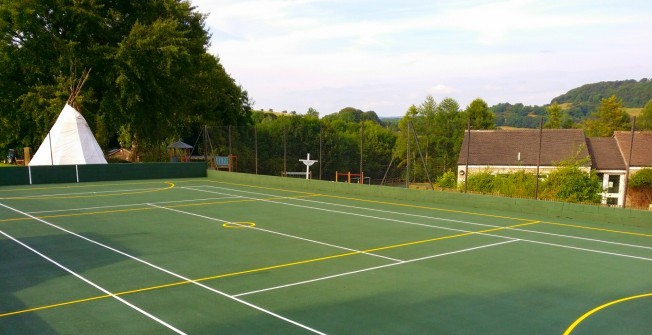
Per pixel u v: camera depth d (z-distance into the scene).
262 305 10.63
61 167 36.34
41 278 12.58
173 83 45.47
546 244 17.38
